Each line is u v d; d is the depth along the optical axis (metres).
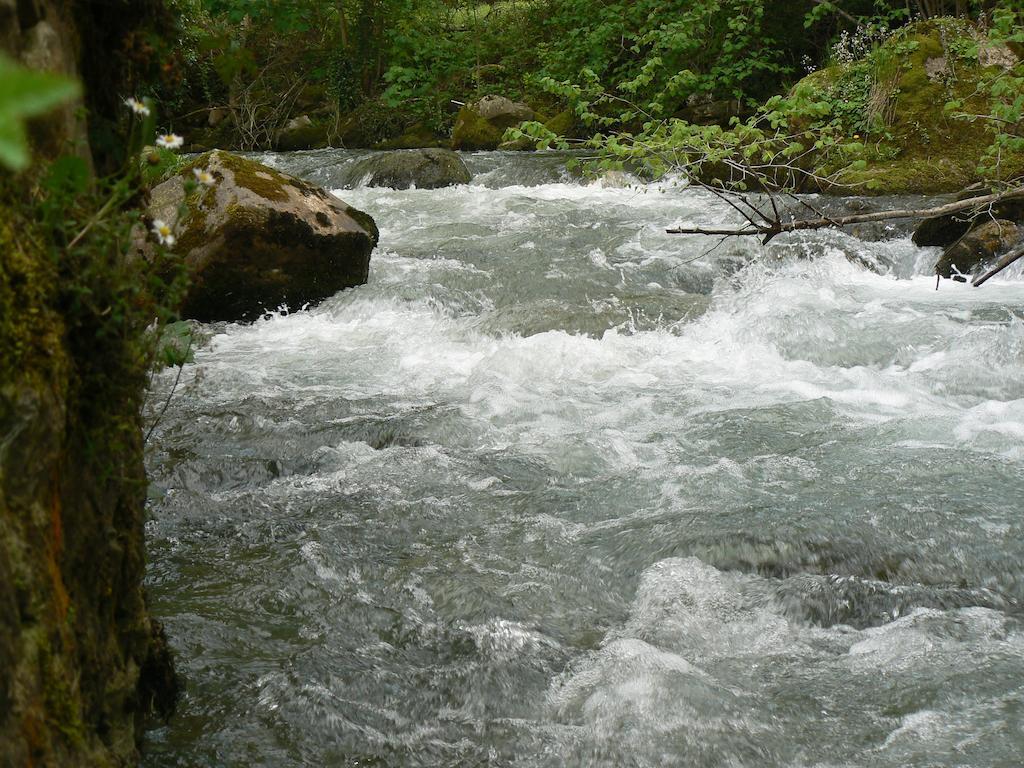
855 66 12.79
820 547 3.89
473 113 17.47
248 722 2.96
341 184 14.35
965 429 5.20
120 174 2.42
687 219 10.53
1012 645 3.35
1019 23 12.12
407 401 5.91
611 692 3.12
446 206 11.88
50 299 1.90
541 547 4.06
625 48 18.22
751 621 3.55
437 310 8.12
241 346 7.31
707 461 4.89
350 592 3.72
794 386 6.07
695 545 3.93
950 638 3.40
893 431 5.22
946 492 4.38
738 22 16.27
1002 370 6.18
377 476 4.78
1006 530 4.04
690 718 2.99
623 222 10.55
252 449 5.12
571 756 2.85
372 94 20.28
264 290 7.95
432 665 3.30
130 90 2.55
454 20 21.89
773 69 16.16
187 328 2.47
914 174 11.28
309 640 3.41
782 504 4.31
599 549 4.02
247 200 7.87
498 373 6.48
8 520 1.71
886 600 3.60
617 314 7.57
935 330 6.95
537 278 8.70
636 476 4.74
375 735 2.94
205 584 3.77
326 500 4.52
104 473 2.12
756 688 3.16
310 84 20.61
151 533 4.19
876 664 3.27
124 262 2.23
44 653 1.77
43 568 1.82
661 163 6.28
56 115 2.03
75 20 2.22
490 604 3.62
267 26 19.52
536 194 12.67
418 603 3.66
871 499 4.31
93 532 2.12
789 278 8.56
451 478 4.76
